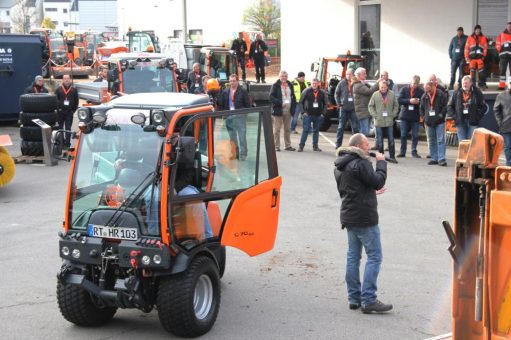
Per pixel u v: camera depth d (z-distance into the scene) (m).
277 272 9.27
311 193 13.93
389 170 16.12
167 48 31.30
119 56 20.11
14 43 23.56
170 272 6.84
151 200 6.94
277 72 44.66
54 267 9.63
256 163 7.91
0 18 111.75
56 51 45.09
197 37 49.81
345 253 10.05
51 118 17.61
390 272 9.12
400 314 7.71
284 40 32.81
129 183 7.06
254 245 7.85
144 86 19.27
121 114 7.21
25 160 17.58
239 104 17.83
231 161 7.70
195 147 7.25
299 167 16.61
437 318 7.56
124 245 6.91
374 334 7.16
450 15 25.31
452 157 17.72
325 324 7.46
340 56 23.69
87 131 7.32
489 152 4.46
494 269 4.41
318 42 31.03
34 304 8.22
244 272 9.29
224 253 8.76
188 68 29.66
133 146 7.11
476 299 4.47
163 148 6.98
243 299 8.28
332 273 9.20
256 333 7.24
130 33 41.84
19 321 7.68
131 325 7.55
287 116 18.97
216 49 28.17
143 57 19.75
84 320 7.39
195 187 7.36
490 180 4.48
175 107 7.35
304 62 31.88
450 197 13.39
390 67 27.83
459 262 4.66
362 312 7.80
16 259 10.01
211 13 48.84
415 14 26.55
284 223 11.72
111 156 7.19
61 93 18.53
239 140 7.77
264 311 7.88
